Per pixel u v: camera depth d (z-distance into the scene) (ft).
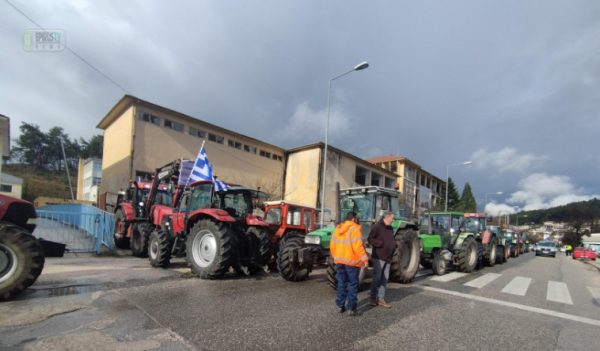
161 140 66.03
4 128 45.06
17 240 15.30
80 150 241.55
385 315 16.26
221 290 19.49
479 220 45.65
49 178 197.36
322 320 14.83
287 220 34.24
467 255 34.76
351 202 28.60
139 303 15.79
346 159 103.71
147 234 34.01
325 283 23.50
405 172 144.15
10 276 15.14
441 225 37.35
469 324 15.62
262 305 16.66
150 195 35.91
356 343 12.42
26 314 13.46
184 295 17.74
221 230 22.82
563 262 70.13
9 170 189.78
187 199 27.48
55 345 10.68
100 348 10.63
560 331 15.51
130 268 25.89
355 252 15.84
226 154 80.59
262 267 26.25
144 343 11.20
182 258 32.27
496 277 32.65
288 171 97.25
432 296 21.20
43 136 226.58
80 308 14.57
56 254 19.48
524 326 15.89
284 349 11.46
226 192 26.48
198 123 73.67
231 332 12.71
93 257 33.45
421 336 13.62
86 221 39.65
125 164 62.39
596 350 13.32
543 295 24.12
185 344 11.32
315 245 24.08
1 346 10.47
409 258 25.68
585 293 26.35
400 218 28.68
